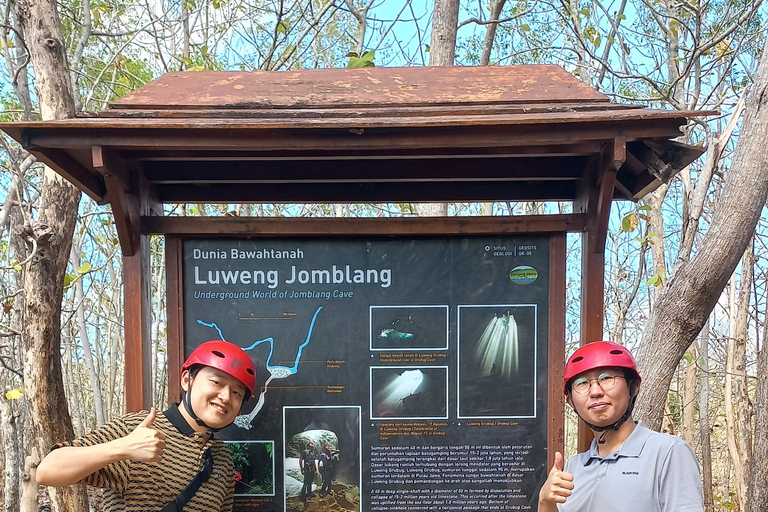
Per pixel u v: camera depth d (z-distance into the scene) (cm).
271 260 232
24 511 282
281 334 231
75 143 183
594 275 223
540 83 217
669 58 542
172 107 200
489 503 230
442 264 232
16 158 449
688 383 646
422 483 231
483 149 214
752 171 262
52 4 280
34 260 275
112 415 784
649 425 286
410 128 183
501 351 231
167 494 188
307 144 186
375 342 232
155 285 748
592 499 194
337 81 223
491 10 539
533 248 231
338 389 231
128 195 215
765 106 263
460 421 231
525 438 230
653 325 293
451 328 231
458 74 227
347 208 658
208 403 197
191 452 196
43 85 277
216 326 230
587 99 202
